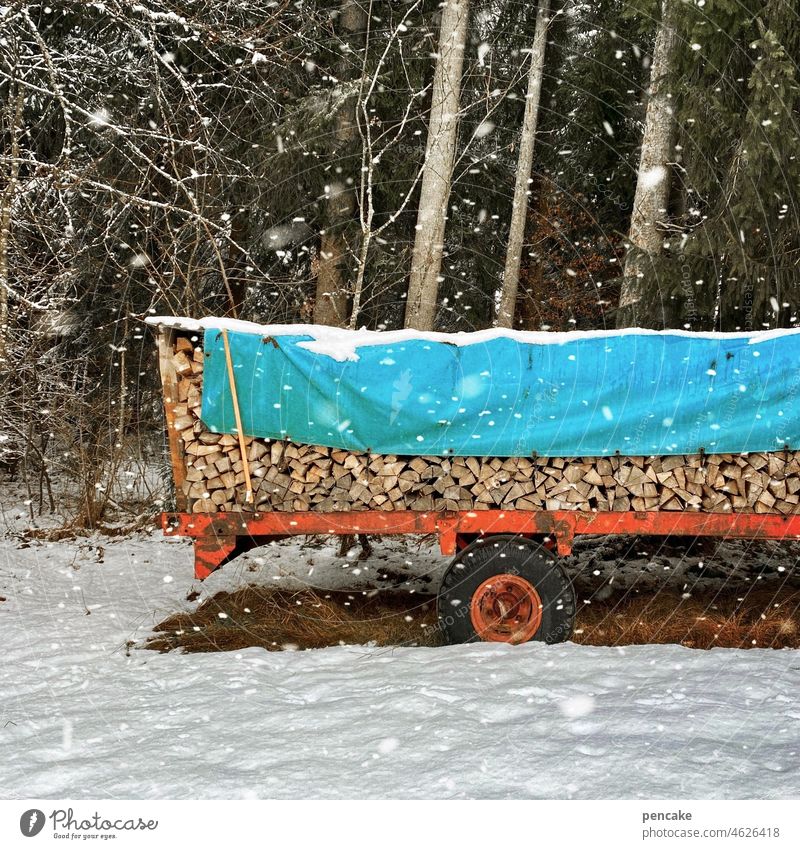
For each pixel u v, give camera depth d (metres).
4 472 12.64
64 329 10.39
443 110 9.93
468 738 3.57
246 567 7.83
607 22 14.18
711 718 3.75
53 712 4.20
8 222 8.70
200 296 11.09
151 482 11.17
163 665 5.00
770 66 8.14
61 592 7.30
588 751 3.42
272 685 4.52
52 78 8.70
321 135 11.15
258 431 5.34
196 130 10.61
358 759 3.42
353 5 12.20
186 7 10.12
